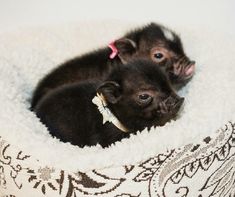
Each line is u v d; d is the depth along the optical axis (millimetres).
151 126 681
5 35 847
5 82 708
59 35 877
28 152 619
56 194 631
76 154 614
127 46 828
